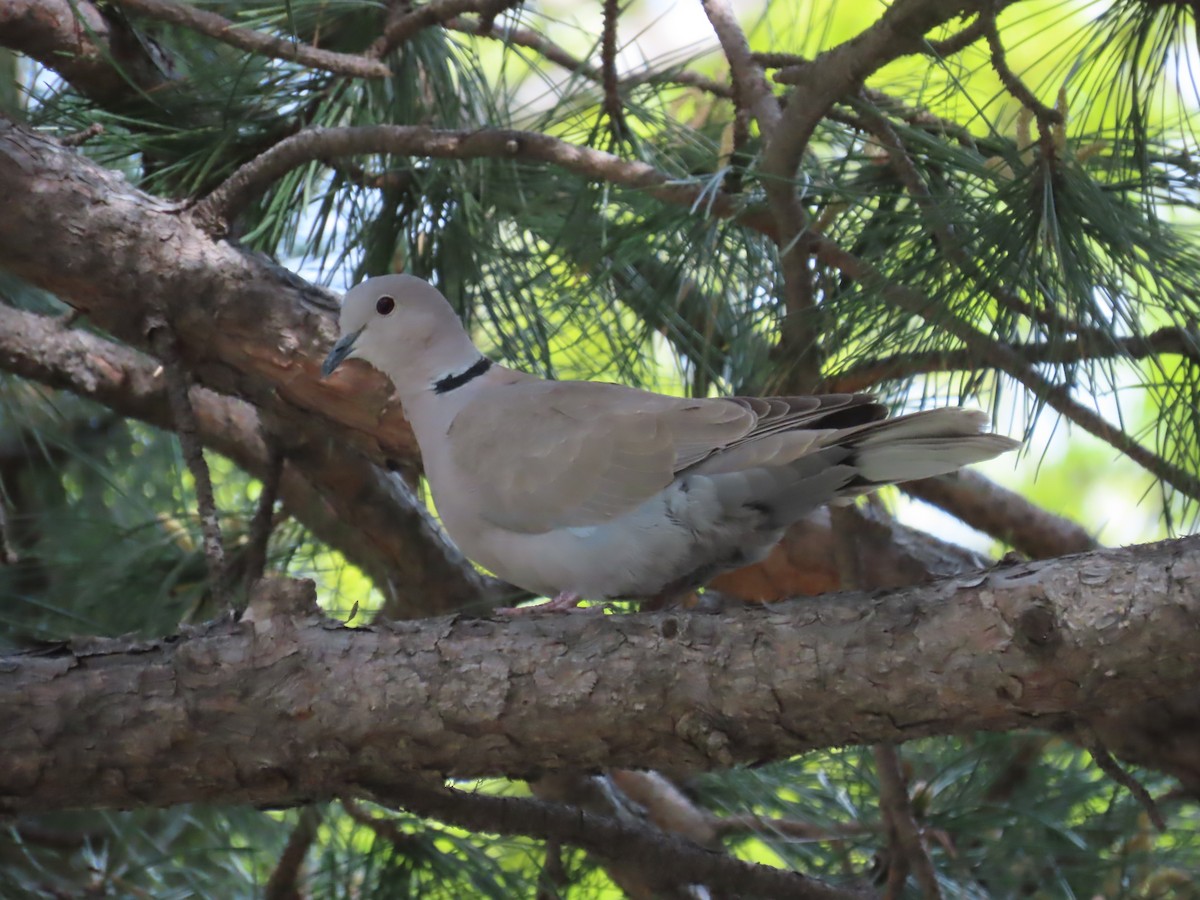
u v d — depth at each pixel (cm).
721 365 915
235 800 602
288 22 777
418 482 1041
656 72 897
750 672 540
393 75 875
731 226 815
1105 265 677
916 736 537
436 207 876
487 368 783
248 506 1039
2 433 1046
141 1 756
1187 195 735
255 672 574
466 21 876
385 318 785
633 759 568
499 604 948
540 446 680
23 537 973
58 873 849
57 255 777
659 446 649
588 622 571
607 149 873
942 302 675
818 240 742
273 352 815
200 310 802
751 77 784
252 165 799
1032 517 951
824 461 618
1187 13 675
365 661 573
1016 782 836
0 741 573
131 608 930
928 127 808
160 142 870
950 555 931
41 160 775
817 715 536
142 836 833
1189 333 669
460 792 658
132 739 576
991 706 513
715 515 645
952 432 596
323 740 576
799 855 862
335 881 804
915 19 636
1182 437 713
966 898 795
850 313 721
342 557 1018
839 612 538
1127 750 790
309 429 869
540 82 1032
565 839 705
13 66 935
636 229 809
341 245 917
